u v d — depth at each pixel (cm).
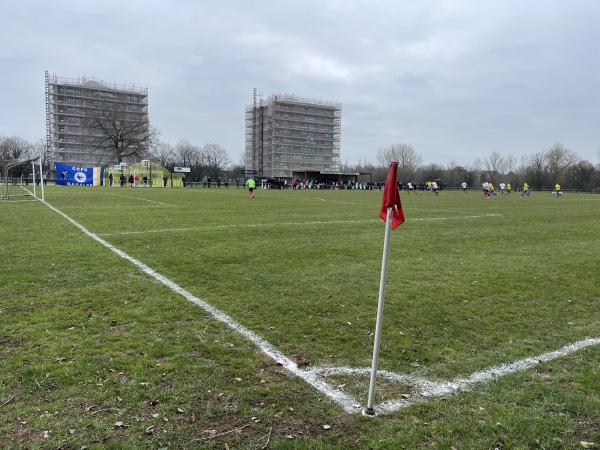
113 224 1437
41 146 10894
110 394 354
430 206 2722
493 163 10000
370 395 336
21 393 354
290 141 12725
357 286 707
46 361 410
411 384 390
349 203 2820
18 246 985
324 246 1079
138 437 300
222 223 1518
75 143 10712
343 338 489
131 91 11288
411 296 658
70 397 349
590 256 1012
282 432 312
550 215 2134
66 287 659
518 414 341
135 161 8906
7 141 10456
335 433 313
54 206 2194
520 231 1464
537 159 9200
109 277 722
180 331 495
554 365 434
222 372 400
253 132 12912
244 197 3400
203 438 302
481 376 407
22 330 486
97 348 443
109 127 7300
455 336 507
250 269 812
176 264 835
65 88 10575
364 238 1227
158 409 335
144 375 388
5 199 2689
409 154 10725
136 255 911
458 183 9525
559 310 611
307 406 348
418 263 902
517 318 573
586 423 333
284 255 952
